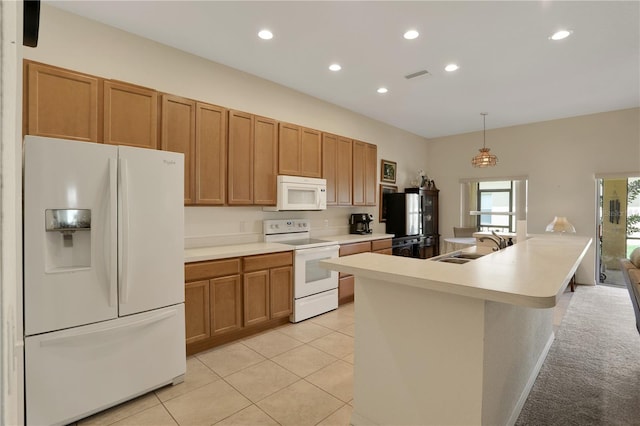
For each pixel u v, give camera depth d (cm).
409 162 630
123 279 207
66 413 189
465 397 156
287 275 350
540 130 552
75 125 235
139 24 272
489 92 418
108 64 273
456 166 645
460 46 302
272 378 244
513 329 194
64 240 194
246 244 364
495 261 200
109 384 204
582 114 510
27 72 217
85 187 194
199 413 204
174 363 234
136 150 214
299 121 421
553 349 297
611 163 492
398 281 158
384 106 479
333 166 440
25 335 176
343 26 271
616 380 244
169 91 307
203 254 285
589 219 511
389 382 179
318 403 214
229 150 327
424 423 168
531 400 220
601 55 316
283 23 268
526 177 565
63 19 253
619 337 323
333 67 350
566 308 412
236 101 356
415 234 570
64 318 188
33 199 178
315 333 328
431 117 532
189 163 297
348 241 416
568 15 252
